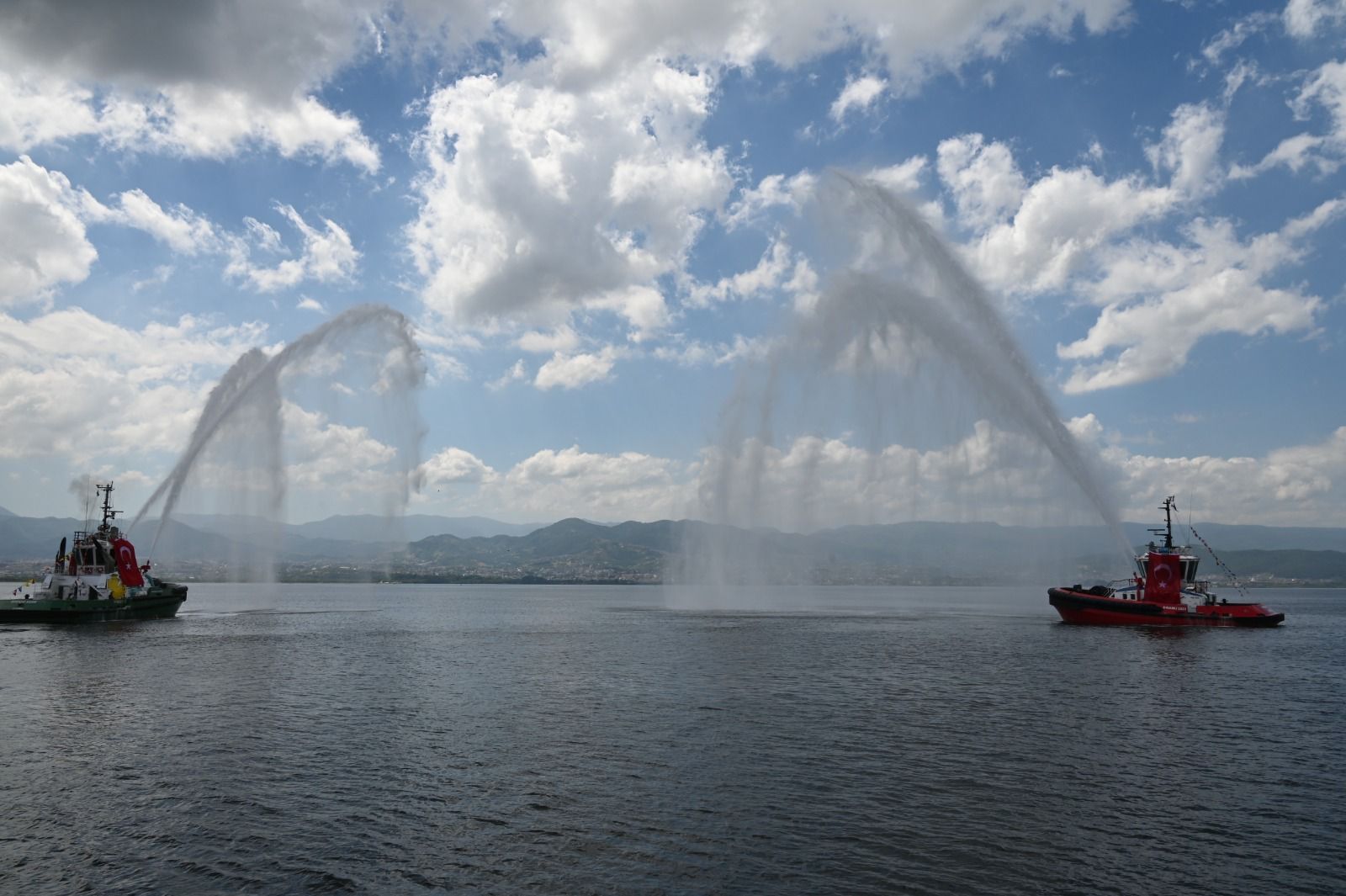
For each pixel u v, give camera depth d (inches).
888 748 1263.5
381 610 5418.3
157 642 2760.8
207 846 846.5
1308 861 830.5
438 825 906.7
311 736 1334.9
